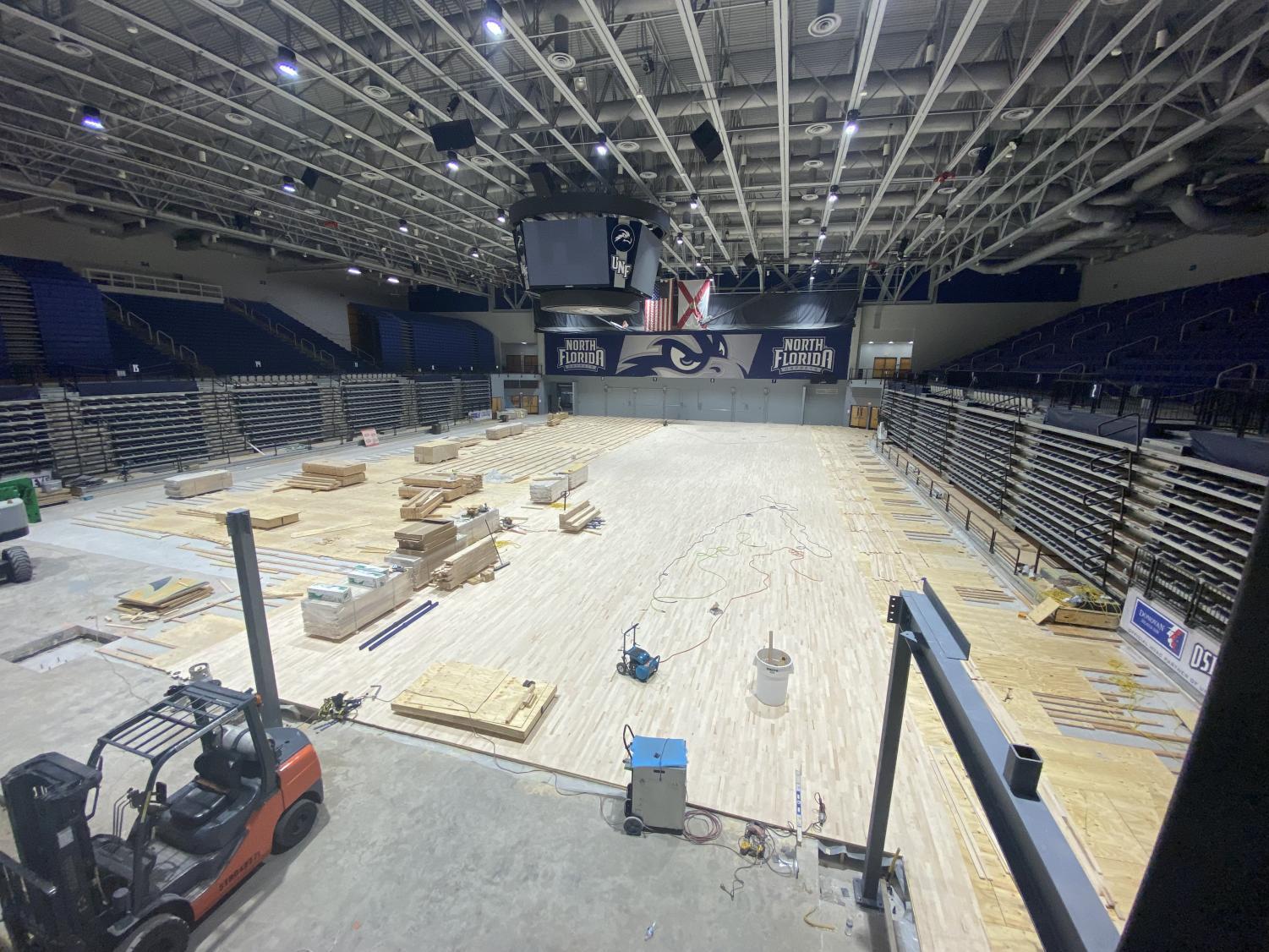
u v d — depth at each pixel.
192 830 4.86
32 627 9.76
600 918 5.02
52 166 17.55
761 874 5.43
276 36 11.26
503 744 7.08
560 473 19.59
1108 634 9.76
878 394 36.41
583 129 15.34
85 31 10.74
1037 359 27.02
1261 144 14.56
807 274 35.97
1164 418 11.87
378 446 28.80
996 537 14.42
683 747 5.91
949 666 3.06
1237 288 19.83
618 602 11.12
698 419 41.06
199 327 27.34
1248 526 8.02
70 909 4.04
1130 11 10.24
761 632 10.00
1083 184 17.41
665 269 36.38
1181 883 0.83
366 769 6.67
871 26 9.12
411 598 11.19
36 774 4.05
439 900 5.15
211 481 18.75
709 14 10.62
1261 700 0.71
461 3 10.30
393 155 16.83
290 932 4.87
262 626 6.42
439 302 44.50
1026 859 1.91
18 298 19.50
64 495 17.34
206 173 18.61
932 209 21.86
